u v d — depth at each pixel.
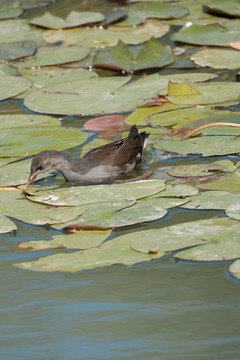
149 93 14.60
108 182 11.16
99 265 7.83
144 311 7.13
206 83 14.91
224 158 11.55
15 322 7.09
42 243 8.67
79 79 15.73
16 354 6.54
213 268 7.88
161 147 11.73
